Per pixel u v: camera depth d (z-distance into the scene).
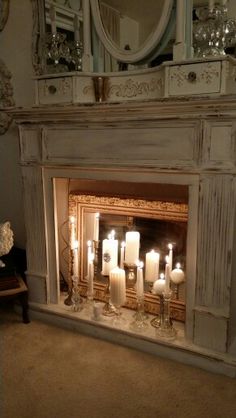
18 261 2.26
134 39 1.67
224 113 1.39
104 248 1.97
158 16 1.59
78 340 1.87
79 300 2.05
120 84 1.76
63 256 2.24
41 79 1.88
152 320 1.88
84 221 2.11
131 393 1.49
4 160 2.36
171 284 1.89
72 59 1.94
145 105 1.49
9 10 2.08
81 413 1.38
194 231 1.59
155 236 1.94
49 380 1.57
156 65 1.71
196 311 1.63
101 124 1.68
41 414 1.38
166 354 1.72
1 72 2.18
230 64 1.51
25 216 2.04
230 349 1.61
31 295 2.11
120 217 2.01
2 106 2.24
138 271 1.81
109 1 1.69
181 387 1.52
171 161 1.56
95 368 1.65
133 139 1.62
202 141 1.47
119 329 1.82
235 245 1.57
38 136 1.88
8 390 1.50
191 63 1.48
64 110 1.68
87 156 1.76
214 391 1.50
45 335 1.92
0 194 2.45
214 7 1.48
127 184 2.02
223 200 1.49
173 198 1.86
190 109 1.43
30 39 2.05
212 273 1.57
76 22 1.87
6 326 2.01
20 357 1.73
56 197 2.11
